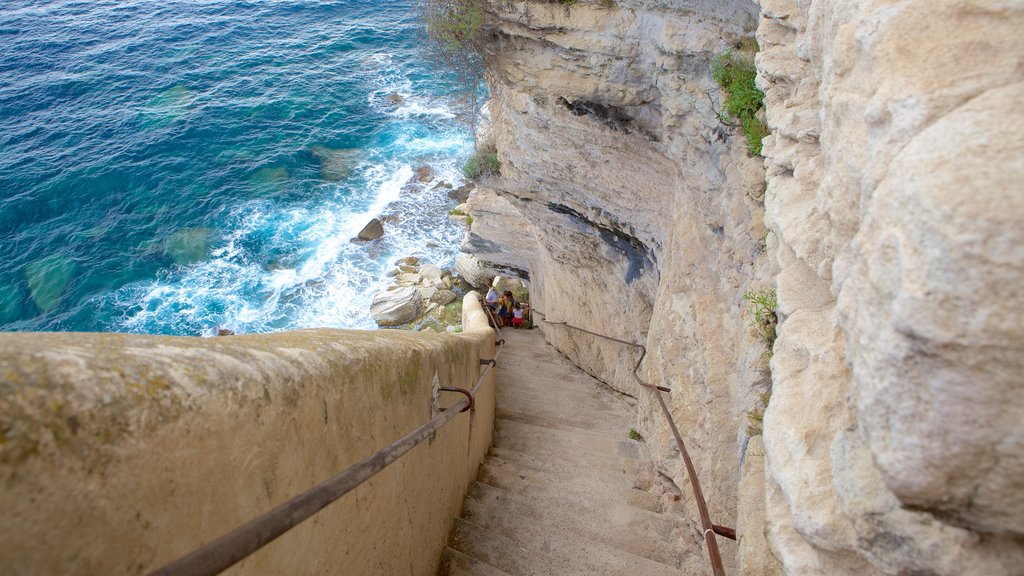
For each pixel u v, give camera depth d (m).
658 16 6.59
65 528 1.27
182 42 36.50
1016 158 1.51
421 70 34.34
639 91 7.48
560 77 7.76
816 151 3.70
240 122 29.92
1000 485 1.55
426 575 4.64
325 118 30.42
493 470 7.12
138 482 1.46
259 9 40.38
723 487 5.09
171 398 1.59
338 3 41.31
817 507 2.19
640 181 8.86
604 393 11.17
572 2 6.99
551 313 15.24
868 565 2.10
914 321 1.53
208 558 1.44
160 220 24.77
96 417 1.36
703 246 6.87
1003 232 1.44
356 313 21.28
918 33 1.95
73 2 41.44
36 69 33.50
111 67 33.84
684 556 5.55
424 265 22.58
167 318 21.27
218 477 1.79
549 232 11.80
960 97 1.76
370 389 3.11
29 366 1.30
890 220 1.71
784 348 2.83
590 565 5.37
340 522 2.78
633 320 10.47
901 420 1.63
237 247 23.81
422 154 28.33
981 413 1.51
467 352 6.34
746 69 5.93
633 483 7.10
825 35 3.02
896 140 1.87
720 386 5.54
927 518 1.74
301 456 2.33
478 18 7.45
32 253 23.19
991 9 1.83
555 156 9.31
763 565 3.19
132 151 27.83
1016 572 1.63
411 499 4.04
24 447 1.20
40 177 26.20
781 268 3.38
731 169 6.11
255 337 2.50
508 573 5.11
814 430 2.38
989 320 1.45
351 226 24.69
